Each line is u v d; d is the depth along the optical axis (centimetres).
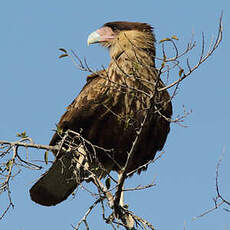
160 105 1133
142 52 1251
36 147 927
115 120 1134
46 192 1212
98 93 1145
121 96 1130
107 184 884
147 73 1165
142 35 1283
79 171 955
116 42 1297
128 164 905
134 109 1125
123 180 909
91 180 1069
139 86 1132
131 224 927
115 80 1155
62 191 1210
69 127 1167
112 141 1153
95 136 1155
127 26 1345
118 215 934
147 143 1177
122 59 1217
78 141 1151
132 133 1138
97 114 1147
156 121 1154
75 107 1161
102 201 855
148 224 870
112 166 1199
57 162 1108
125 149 1161
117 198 920
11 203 885
